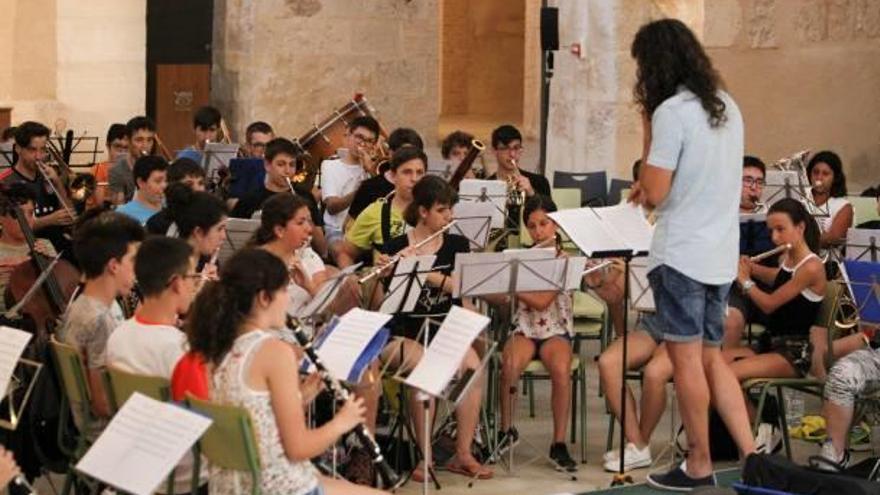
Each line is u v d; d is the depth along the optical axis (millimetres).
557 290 9812
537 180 13617
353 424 7109
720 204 8930
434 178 10086
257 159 13406
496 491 9680
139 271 7766
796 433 10758
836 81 16953
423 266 9414
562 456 10172
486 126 29938
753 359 10078
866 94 16734
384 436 10172
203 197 9180
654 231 9117
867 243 10859
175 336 7715
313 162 15102
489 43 32031
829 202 13219
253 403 6898
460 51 32031
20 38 19141
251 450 6750
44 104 19016
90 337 8172
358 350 8094
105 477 6473
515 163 13211
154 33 20078
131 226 8344
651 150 8859
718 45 17359
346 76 20094
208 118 14922
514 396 10836
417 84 20469
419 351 9617
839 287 10086
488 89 32062
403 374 9555
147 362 7688
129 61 19359
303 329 7625
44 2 19172
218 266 9977
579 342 11461
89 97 19266
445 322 8312
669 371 10070
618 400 10156
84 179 13750
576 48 16031
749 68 17438
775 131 17406
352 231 10914
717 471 9977
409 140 13039
